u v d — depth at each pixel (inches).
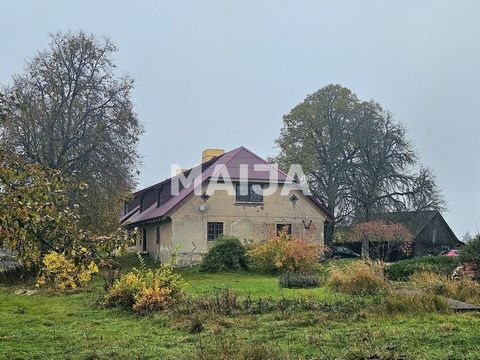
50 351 375.9
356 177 1829.5
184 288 699.4
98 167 1171.3
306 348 350.9
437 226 2003.0
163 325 479.8
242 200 1332.4
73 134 1183.6
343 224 1856.5
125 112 1226.6
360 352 321.7
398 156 1825.8
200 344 352.5
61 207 270.2
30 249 249.9
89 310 594.2
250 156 1381.6
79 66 1216.2
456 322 426.3
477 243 722.2
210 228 1300.4
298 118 1936.5
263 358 308.3
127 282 617.6
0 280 970.1
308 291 660.1
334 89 1905.8
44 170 273.6
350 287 620.4
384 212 1831.9
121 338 420.2
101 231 1090.7
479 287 588.4
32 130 1123.9
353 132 1839.3
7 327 486.0
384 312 482.3
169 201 1407.5
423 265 790.5
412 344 349.1
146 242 1537.9
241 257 1133.1
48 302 675.4
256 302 547.2
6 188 246.7
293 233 1354.6
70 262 258.5
